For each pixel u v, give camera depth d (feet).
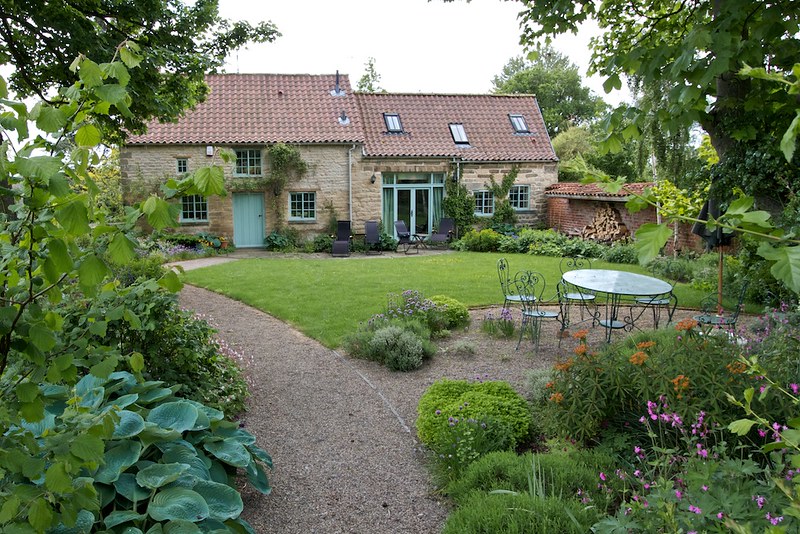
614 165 77.10
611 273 23.27
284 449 14.05
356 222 60.59
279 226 58.65
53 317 6.01
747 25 11.51
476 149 63.36
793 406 10.27
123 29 26.00
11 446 5.31
